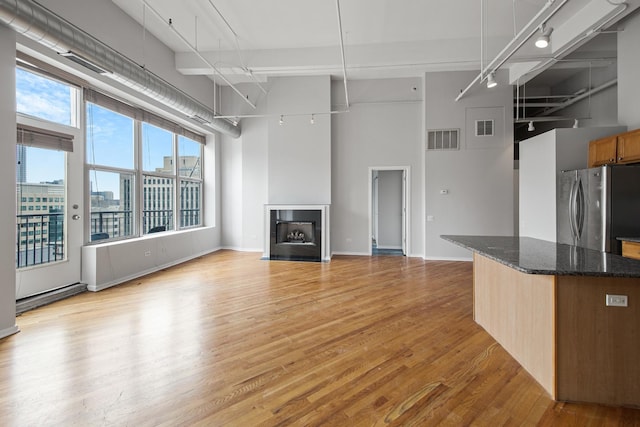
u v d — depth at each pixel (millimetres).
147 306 3527
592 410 1787
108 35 3934
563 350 1860
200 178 6973
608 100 5637
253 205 7102
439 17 4277
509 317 2438
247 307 3518
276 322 3086
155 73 4828
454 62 4895
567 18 4145
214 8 4066
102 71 3490
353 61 5016
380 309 3463
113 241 4660
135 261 4793
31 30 2641
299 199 6613
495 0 3902
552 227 4457
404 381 2068
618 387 1821
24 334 2762
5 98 2697
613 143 3762
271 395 1913
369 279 4770
